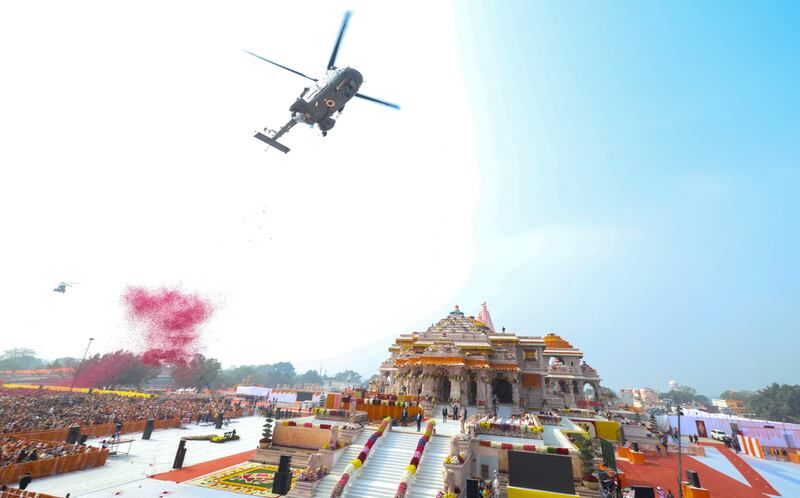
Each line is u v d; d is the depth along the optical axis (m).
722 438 53.56
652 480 30.77
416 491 20.98
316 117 18.94
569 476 20.12
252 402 81.00
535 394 49.16
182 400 69.56
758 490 30.39
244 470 25.73
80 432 32.38
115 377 85.38
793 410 108.25
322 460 23.38
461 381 40.72
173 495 20.27
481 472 24.34
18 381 100.88
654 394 129.38
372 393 38.66
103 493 19.80
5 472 19.72
